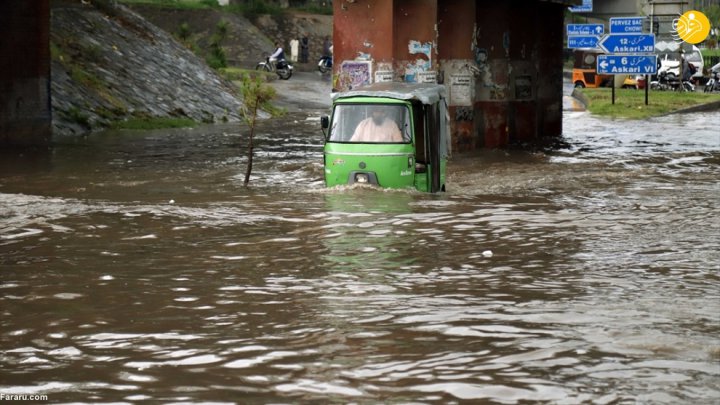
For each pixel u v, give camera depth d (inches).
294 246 450.3
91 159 866.1
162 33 1583.4
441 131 690.2
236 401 243.9
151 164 834.8
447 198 617.3
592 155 929.5
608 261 414.9
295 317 324.2
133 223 513.3
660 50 1863.9
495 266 406.0
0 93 983.6
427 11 924.0
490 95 1045.8
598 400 241.9
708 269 397.1
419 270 398.0
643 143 1048.2
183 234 481.7
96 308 339.0
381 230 493.0
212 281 379.6
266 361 276.7
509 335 300.4
